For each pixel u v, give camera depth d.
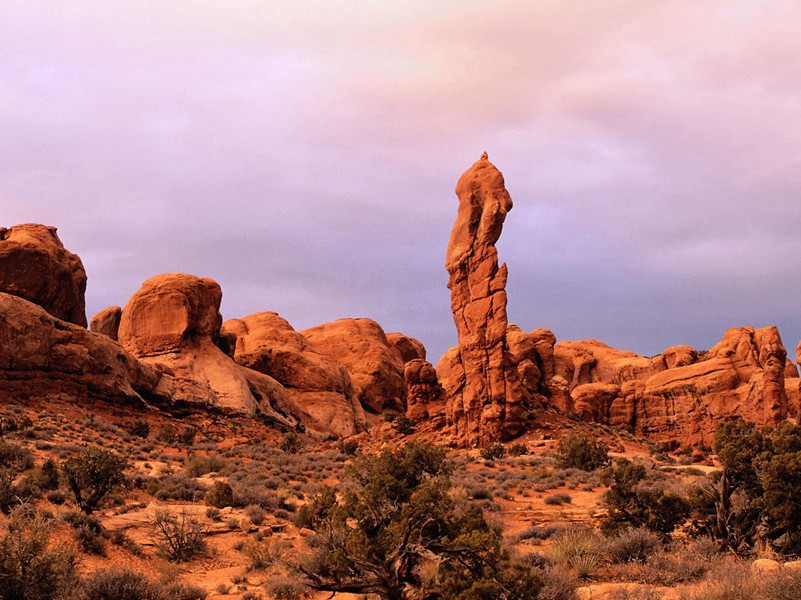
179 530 24.08
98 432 51.25
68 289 70.31
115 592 16.75
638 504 22.30
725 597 13.32
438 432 63.53
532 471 44.59
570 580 15.47
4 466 30.22
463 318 63.16
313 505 25.44
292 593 18.53
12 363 56.69
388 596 13.04
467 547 13.05
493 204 63.62
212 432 66.06
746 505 21.47
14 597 14.91
